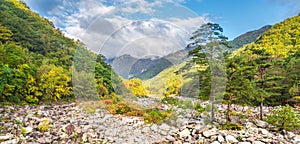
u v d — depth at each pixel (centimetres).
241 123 625
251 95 658
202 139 429
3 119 622
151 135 368
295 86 1038
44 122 586
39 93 984
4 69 892
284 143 480
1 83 866
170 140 389
